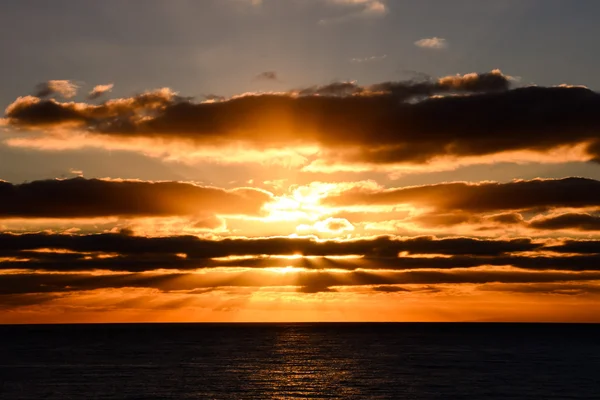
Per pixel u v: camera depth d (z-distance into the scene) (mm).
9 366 126188
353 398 85438
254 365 128250
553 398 84875
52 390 91375
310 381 102188
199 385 97000
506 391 91000
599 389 92625
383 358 145875
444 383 99375
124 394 87938
